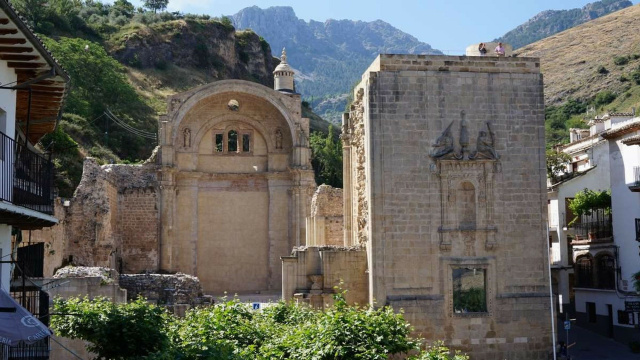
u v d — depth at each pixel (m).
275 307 37.19
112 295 38.00
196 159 74.19
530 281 44.53
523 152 45.12
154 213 71.25
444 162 44.22
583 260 60.97
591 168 65.25
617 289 55.06
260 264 74.62
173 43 146.25
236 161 75.38
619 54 162.62
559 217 64.56
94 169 61.44
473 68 45.09
